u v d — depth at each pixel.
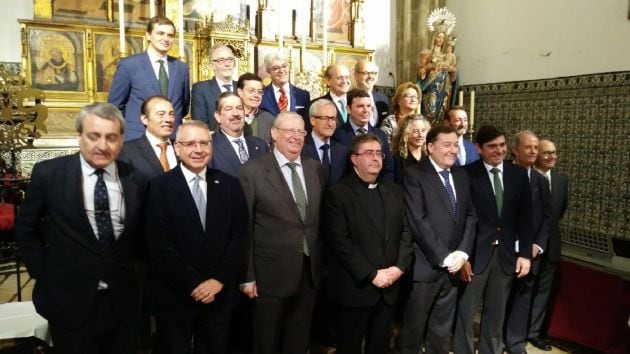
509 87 5.98
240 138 3.10
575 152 5.18
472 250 3.11
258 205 2.69
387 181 2.95
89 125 2.07
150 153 2.75
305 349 2.84
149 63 3.44
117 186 2.24
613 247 4.79
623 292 3.42
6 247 4.39
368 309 2.72
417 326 2.94
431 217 2.91
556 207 3.61
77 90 4.95
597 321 3.52
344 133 3.44
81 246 2.13
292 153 2.75
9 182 4.30
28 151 4.69
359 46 6.48
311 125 3.59
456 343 3.15
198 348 2.53
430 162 3.02
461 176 3.07
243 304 3.07
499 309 3.16
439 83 5.93
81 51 4.95
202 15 5.53
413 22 6.68
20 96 3.85
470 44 6.55
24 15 5.18
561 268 3.79
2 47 5.12
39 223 2.19
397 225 2.82
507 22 6.00
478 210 3.14
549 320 3.81
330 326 3.18
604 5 4.90
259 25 5.90
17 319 2.66
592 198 4.99
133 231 2.27
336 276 2.77
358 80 4.10
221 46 3.69
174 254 2.31
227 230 2.46
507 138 6.03
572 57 5.23
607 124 4.86
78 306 2.11
